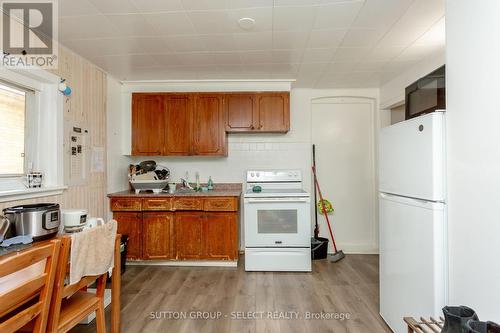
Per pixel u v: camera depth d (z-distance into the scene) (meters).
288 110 3.35
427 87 1.92
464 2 1.26
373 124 3.77
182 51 2.53
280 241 2.99
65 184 2.36
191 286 2.61
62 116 2.33
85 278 1.48
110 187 3.15
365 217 3.79
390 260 1.86
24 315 1.04
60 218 1.76
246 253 3.00
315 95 3.73
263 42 2.36
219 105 3.35
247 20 2.00
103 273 1.54
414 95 2.11
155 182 3.22
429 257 1.44
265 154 3.71
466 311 1.08
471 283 1.23
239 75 3.21
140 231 3.10
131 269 3.05
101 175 2.97
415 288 1.56
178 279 2.78
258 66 2.92
